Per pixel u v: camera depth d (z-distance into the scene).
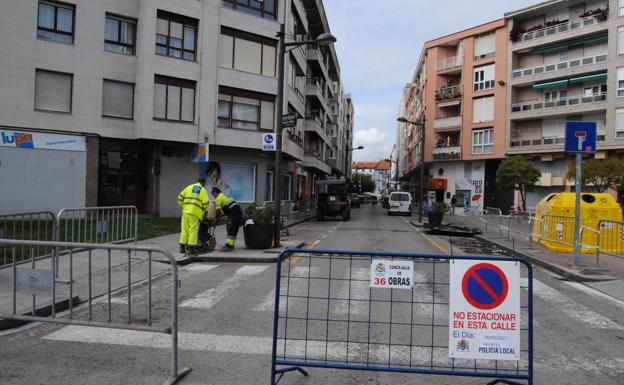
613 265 9.89
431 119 46.56
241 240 14.31
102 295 7.00
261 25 25.12
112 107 21.95
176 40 22.78
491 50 41.59
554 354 4.71
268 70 25.50
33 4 19.98
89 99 21.23
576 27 35.31
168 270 9.21
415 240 16.64
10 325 5.32
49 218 8.96
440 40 45.88
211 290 7.50
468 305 3.75
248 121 24.84
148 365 4.26
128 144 22.86
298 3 29.58
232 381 3.95
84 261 9.16
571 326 5.75
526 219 16.41
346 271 9.26
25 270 4.73
